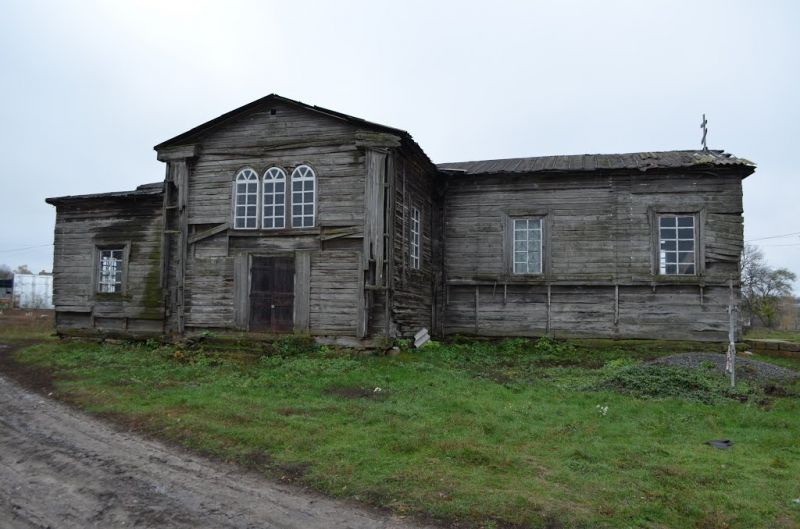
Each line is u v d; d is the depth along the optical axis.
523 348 17.08
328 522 5.25
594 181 17.89
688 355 13.44
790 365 14.26
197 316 15.67
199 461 6.85
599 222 17.77
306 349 14.09
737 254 16.70
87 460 6.89
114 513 5.47
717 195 16.97
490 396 10.00
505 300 18.34
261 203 15.49
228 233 15.54
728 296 16.72
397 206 15.27
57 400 9.86
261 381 11.02
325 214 14.83
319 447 7.13
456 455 6.80
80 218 18.89
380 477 6.16
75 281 18.75
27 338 20.06
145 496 5.85
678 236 17.31
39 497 5.86
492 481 6.07
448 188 19.02
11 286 62.78
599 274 17.61
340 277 14.56
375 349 14.09
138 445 7.44
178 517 5.38
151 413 8.70
